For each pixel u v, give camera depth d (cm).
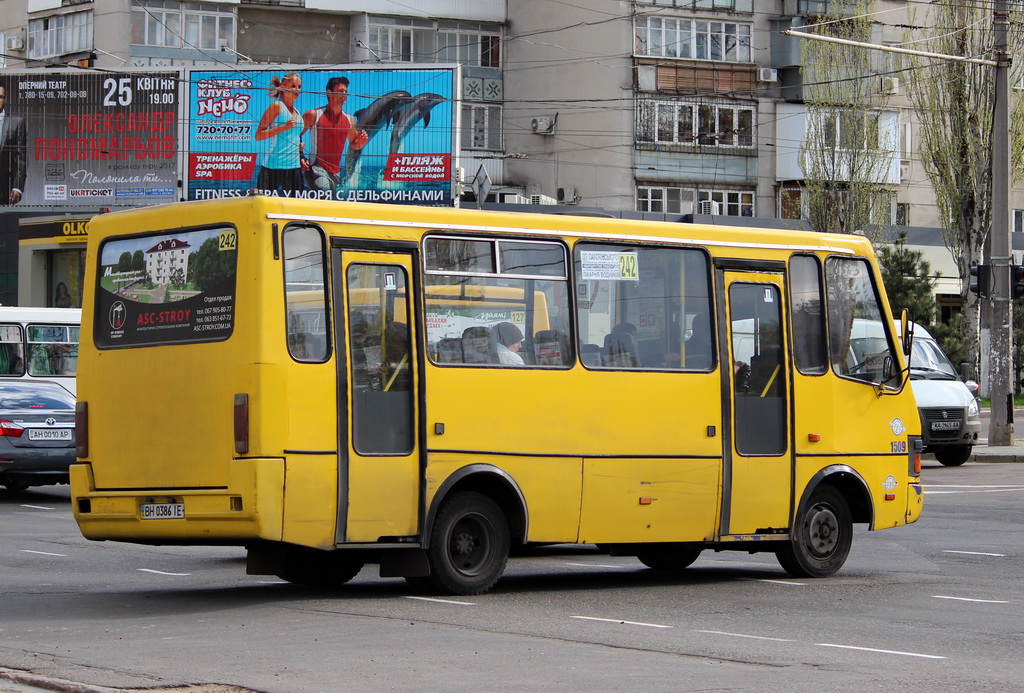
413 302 1209
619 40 6012
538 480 1261
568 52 6150
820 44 5781
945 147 5341
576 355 1290
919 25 5994
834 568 1441
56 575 1421
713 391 1365
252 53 5966
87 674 869
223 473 1133
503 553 1260
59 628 1061
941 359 2967
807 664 916
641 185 6038
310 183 5019
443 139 4959
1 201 5144
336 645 980
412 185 4975
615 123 6016
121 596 1256
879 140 5856
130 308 1221
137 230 1224
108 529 1209
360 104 5006
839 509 1452
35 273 5425
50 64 5347
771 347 1412
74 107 5103
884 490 1480
